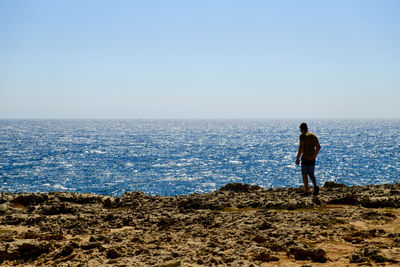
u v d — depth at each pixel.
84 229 8.64
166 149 148.12
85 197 12.62
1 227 8.99
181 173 82.75
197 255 6.06
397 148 145.50
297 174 79.62
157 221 9.31
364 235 6.91
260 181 71.00
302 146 12.31
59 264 5.77
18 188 64.12
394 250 5.86
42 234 7.86
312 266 5.14
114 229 8.88
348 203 10.83
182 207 11.13
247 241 6.85
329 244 6.49
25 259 6.32
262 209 10.55
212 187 65.06
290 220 8.59
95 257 6.20
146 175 79.94
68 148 152.88
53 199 12.32
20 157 117.69
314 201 10.96
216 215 9.85
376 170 83.69
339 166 91.31
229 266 5.33
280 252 6.18
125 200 12.48
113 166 95.75
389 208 9.98
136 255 6.25
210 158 114.25
